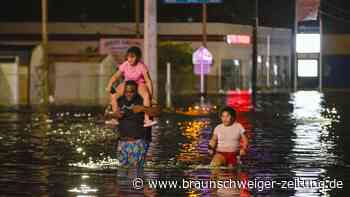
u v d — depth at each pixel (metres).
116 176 25.44
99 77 82.44
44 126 48.22
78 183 24.03
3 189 22.91
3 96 78.62
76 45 118.31
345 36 137.00
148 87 26.42
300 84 134.12
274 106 72.75
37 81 79.50
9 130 45.28
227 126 28.33
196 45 117.62
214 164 28.02
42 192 22.41
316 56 125.88
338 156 31.72
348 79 137.75
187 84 104.81
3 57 79.88
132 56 26.33
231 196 21.80
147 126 26.42
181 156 31.61
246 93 109.06
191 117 56.31
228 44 117.62
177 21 118.00
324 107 71.38
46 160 30.28
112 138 39.91
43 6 83.81
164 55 106.56
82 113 61.41
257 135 41.72
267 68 126.62
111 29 118.31
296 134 42.34
